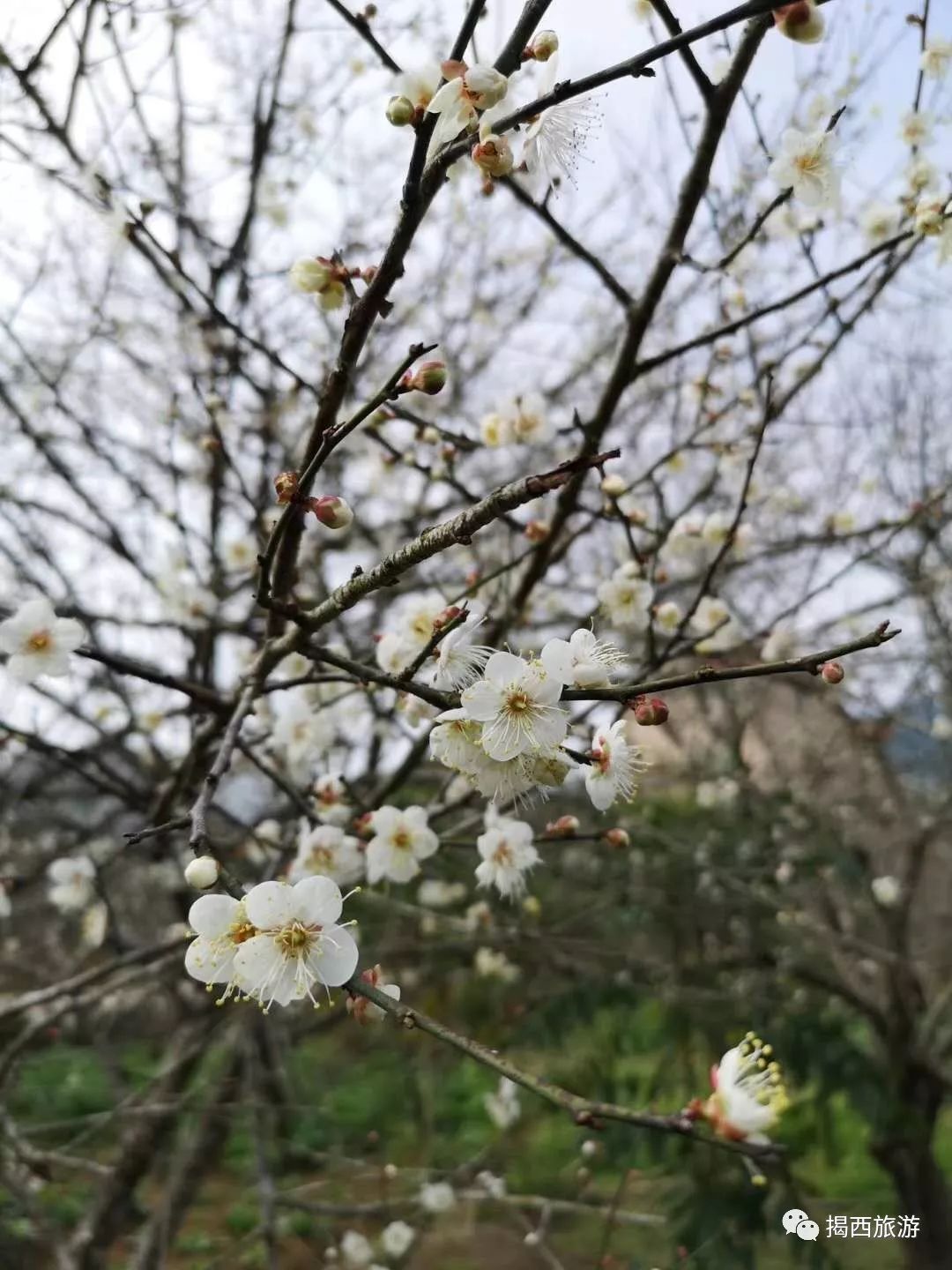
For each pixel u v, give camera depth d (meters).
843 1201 3.32
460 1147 4.98
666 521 2.59
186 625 2.84
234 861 2.97
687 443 2.41
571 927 3.95
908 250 2.10
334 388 1.37
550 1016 3.42
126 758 3.16
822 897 3.94
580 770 1.77
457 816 2.59
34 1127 2.75
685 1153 3.04
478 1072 6.07
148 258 2.46
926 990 4.83
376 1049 5.02
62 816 3.89
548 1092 1.00
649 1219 3.00
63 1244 2.87
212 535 3.15
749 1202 2.88
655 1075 3.59
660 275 1.95
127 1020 4.50
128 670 1.69
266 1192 2.97
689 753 4.57
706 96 1.76
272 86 2.83
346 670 1.32
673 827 4.35
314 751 2.20
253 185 2.89
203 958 1.12
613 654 1.34
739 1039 3.36
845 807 4.50
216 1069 3.67
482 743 1.15
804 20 1.20
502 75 1.32
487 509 0.99
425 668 1.74
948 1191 3.98
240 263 2.95
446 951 3.87
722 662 2.86
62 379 3.42
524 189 2.13
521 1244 4.01
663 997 3.45
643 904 3.71
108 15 2.32
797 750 4.84
